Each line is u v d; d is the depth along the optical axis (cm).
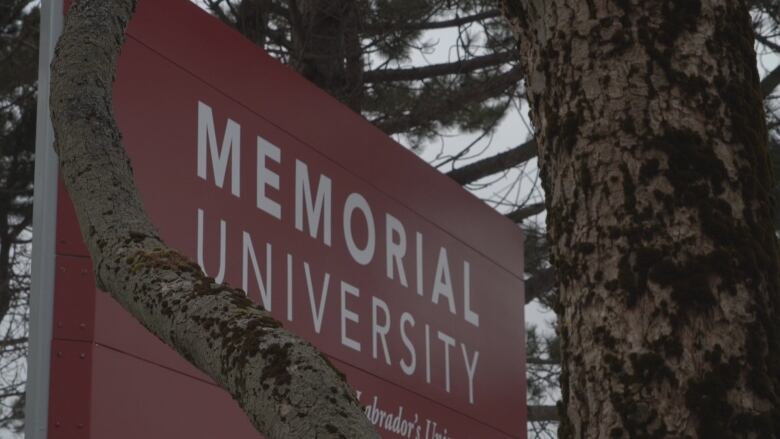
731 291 190
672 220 192
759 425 184
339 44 866
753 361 187
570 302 199
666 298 189
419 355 528
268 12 888
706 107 200
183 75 405
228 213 415
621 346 190
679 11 204
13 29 1107
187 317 113
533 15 216
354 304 483
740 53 207
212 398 389
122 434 350
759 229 197
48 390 338
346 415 98
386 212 521
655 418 185
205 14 421
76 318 346
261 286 425
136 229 129
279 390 100
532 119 218
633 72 201
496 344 604
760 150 204
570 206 202
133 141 377
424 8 943
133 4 153
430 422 527
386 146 531
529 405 1188
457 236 585
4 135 1155
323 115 487
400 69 928
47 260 346
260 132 442
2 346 1163
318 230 467
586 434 192
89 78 142
